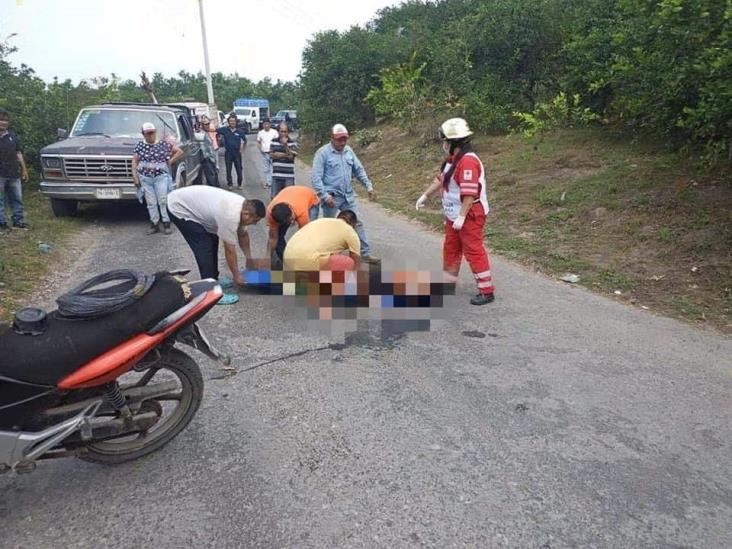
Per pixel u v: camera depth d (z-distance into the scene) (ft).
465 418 12.10
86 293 9.78
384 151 61.21
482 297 18.85
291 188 21.52
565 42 43.62
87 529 9.10
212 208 17.99
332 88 84.48
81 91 67.15
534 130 43.42
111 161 30.68
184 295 10.30
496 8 50.19
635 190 28.96
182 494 9.86
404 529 9.05
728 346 15.84
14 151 27.71
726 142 23.39
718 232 22.93
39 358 9.02
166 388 10.71
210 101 103.86
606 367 14.47
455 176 18.49
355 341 15.94
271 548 8.68
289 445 11.18
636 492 9.95
